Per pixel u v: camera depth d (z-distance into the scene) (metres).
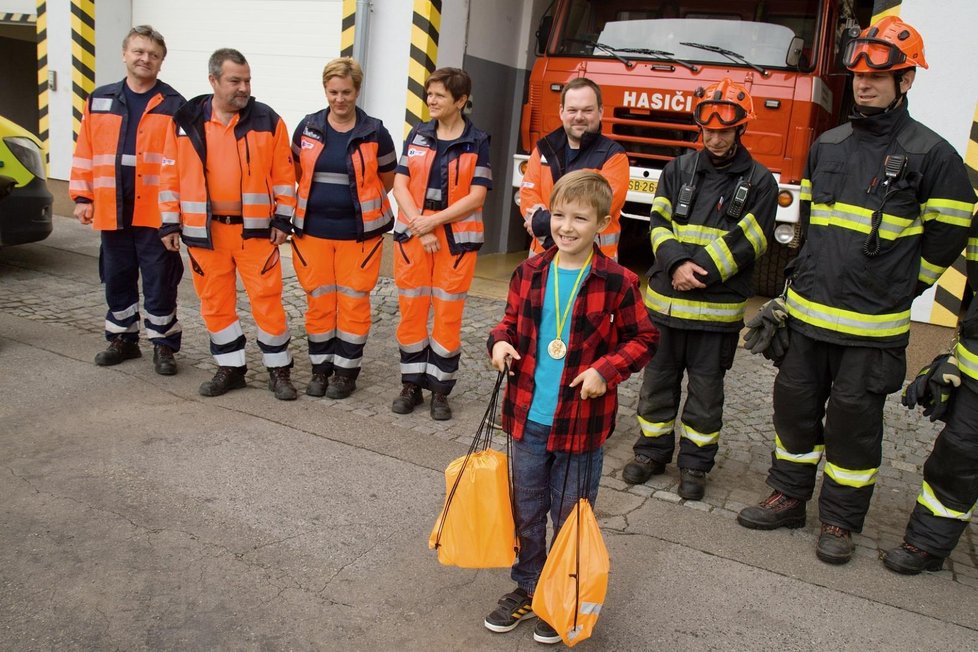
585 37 7.44
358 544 3.45
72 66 10.41
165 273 5.15
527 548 2.94
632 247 10.37
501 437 4.66
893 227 3.39
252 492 3.82
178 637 2.79
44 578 3.05
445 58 8.00
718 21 7.00
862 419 3.51
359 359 5.10
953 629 3.13
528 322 2.78
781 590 3.33
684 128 7.02
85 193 5.11
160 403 4.80
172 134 4.66
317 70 8.98
